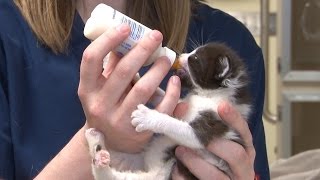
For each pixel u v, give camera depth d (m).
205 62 1.11
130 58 0.81
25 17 1.10
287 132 2.63
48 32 1.09
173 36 1.16
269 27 2.62
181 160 0.96
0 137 1.03
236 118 0.94
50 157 1.05
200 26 1.26
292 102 2.61
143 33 0.83
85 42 1.12
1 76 1.08
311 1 2.53
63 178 0.89
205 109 0.99
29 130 1.06
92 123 0.85
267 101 2.69
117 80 0.81
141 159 0.99
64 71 1.09
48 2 1.10
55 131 1.07
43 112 1.07
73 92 1.09
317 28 2.55
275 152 2.76
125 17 0.85
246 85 1.15
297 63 2.58
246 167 0.95
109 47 0.80
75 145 0.90
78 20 1.12
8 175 1.04
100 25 0.84
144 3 1.20
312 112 2.62
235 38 1.30
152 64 0.86
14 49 1.08
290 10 2.51
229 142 0.94
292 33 2.55
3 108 1.05
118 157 0.95
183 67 1.08
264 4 2.55
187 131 0.93
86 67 0.80
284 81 2.58
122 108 0.83
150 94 0.84
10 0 1.11
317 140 2.64
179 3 1.18
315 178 1.79
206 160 0.96
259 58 1.33
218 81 1.10
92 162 0.88
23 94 1.07
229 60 1.12
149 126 0.88
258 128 1.28
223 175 0.94
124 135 0.86
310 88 2.58
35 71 1.08
